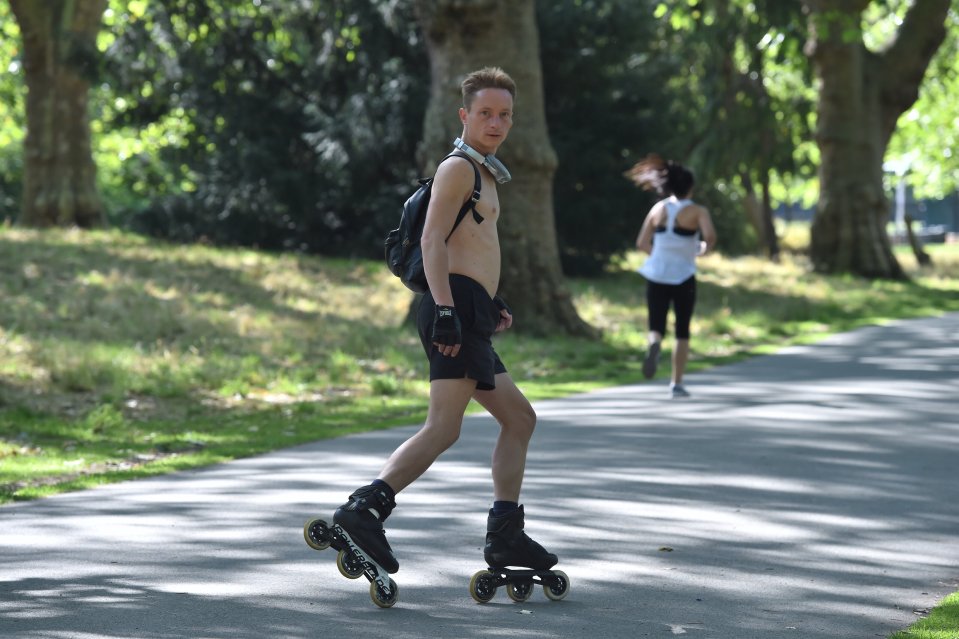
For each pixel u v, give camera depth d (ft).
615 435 46.06
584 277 151.43
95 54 134.00
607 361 78.33
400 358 76.28
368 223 155.02
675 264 57.36
